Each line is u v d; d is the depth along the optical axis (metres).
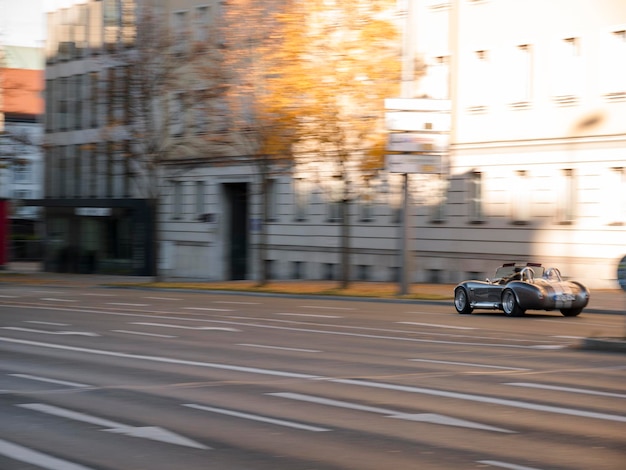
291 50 43.22
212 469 8.73
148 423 11.12
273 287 48.88
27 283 60.88
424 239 51.38
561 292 30.27
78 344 21.27
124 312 32.28
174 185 68.62
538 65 46.16
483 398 13.05
